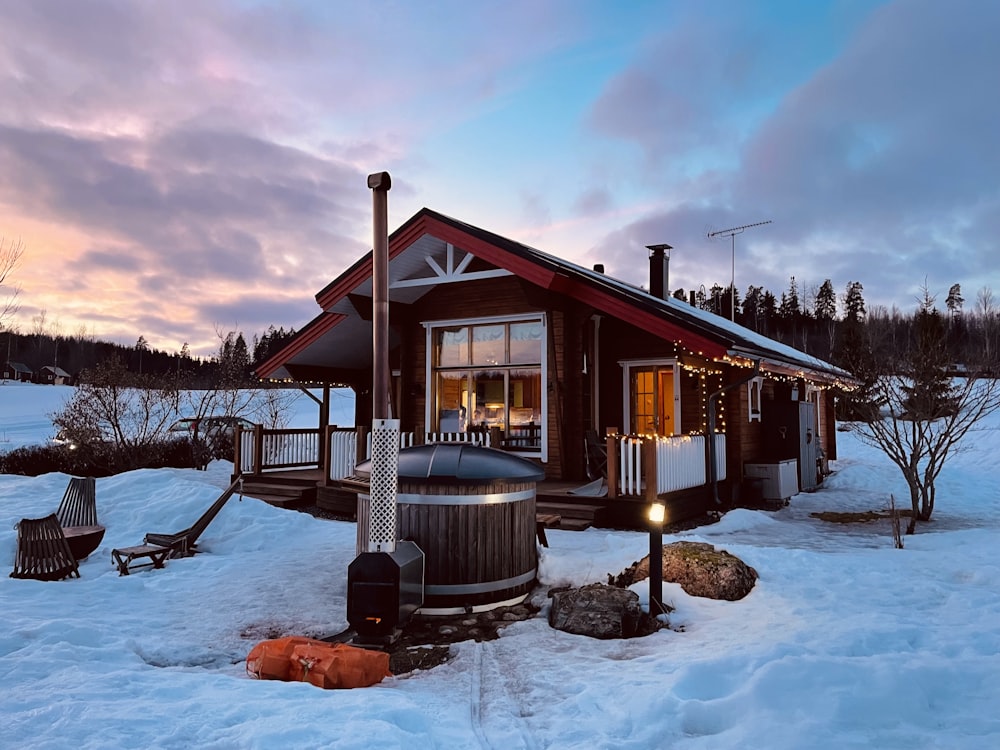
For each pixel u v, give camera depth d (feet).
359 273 39.91
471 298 42.24
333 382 51.52
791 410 45.44
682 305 60.29
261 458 43.80
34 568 22.85
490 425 41.24
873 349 86.02
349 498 37.11
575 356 38.83
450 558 19.58
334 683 13.51
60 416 61.93
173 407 64.80
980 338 98.02
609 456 31.53
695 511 35.09
